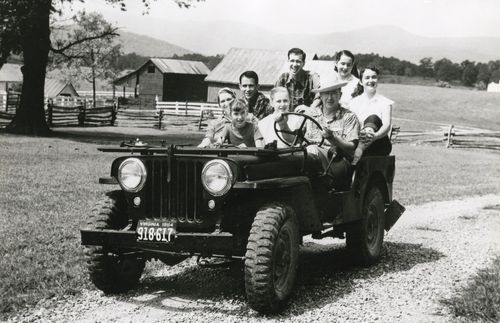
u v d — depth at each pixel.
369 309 5.61
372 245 7.40
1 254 7.00
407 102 75.75
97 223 5.71
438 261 7.63
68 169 16.02
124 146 5.77
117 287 5.92
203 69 72.69
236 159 5.35
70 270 6.37
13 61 104.69
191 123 44.38
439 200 13.35
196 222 5.48
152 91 70.56
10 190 12.04
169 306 5.61
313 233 6.61
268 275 5.15
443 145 36.22
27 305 5.44
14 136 28.38
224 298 5.89
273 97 6.58
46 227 8.48
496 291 5.77
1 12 27.00
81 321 5.13
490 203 13.16
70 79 84.81
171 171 5.49
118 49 77.88
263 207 5.49
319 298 5.93
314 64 50.09
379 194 7.59
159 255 5.89
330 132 6.16
